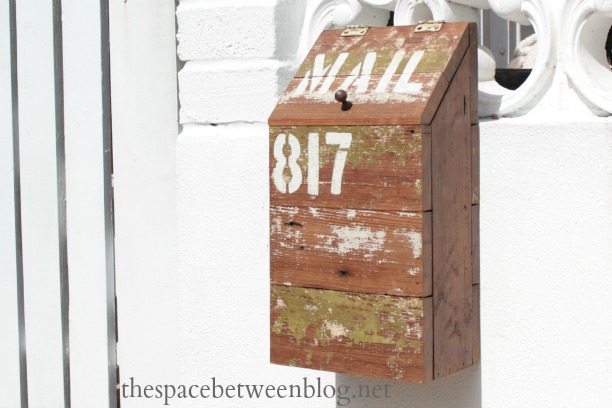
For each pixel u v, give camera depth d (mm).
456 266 3549
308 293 3604
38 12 5129
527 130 3555
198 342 4535
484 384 3725
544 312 3555
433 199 3406
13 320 5430
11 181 5359
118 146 4910
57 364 5246
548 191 3520
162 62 4750
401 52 3600
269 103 4266
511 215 3615
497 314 3670
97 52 4934
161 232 4816
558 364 3531
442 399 3848
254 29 4281
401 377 3406
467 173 3605
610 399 3410
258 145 4293
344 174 3498
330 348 3559
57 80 5125
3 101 5367
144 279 4883
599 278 3416
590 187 3418
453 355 3543
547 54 3545
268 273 4309
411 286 3371
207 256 4477
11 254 5398
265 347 4352
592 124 3400
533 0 3582
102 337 5059
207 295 4488
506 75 4266
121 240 4941
